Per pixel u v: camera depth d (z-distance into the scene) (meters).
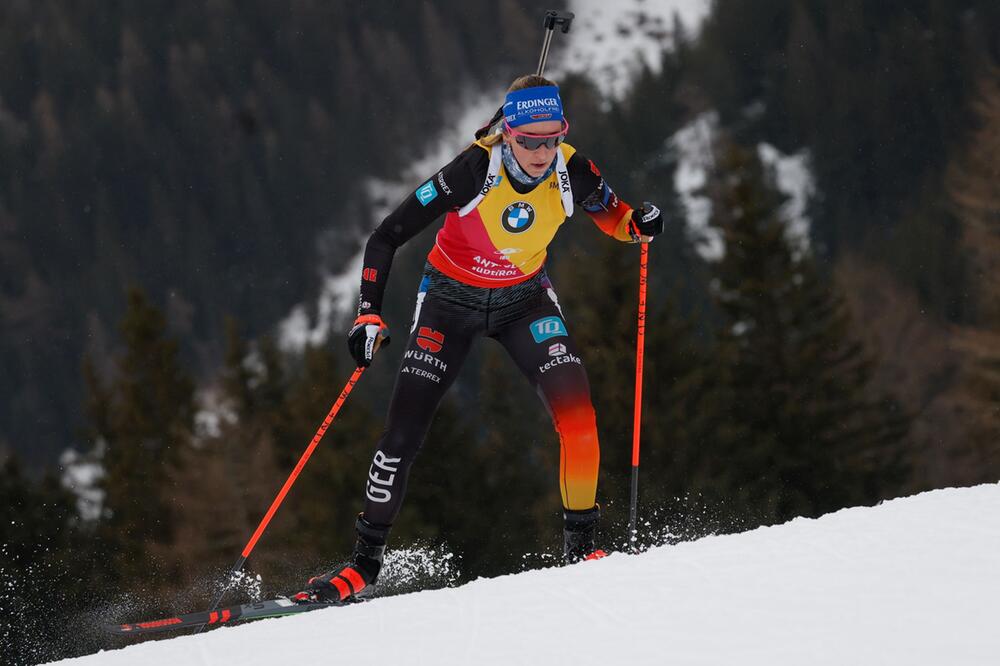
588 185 10.11
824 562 6.41
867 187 193.25
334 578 10.34
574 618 5.97
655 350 55.38
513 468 66.25
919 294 96.62
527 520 63.94
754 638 5.35
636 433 10.68
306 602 10.39
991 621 5.22
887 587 5.84
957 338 68.75
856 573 6.14
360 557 10.39
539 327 10.29
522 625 5.98
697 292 107.94
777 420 57.50
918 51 195.00
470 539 61.22
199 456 61.16
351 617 6.54
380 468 10.16
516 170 9.34
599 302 57.25
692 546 7.20
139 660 6.29
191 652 6.30
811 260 62.47
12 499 57.75
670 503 50.91
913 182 189.00
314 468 60.12
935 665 4.80
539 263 10.37
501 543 62.47
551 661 5.42
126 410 74.12
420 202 9.62
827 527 7.27
